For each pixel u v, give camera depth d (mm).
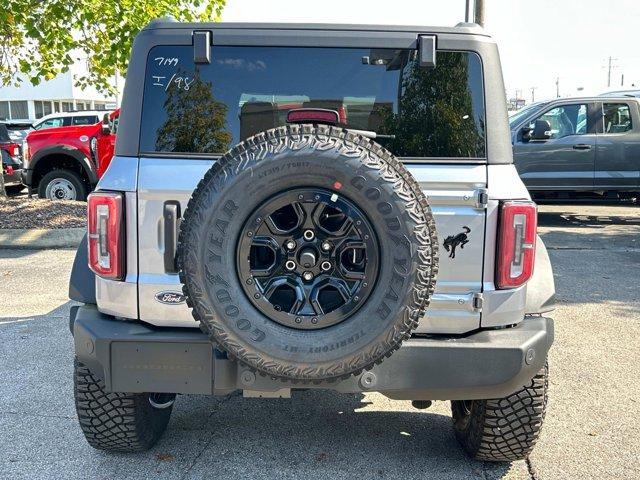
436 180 2887
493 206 2895
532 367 2916
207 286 2568
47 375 4648
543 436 3783
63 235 9555
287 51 3086
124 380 2879
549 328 3092
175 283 2922
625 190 11547
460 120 3055
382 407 4227
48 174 12469
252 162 2543
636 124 11453
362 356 2598
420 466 3441
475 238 2902
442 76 3068
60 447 3615
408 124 3102
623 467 3436
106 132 7504
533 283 3188
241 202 2547
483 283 2926
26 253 8953
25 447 3611
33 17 9586
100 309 2998
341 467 3424
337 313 2596
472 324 2943
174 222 2887
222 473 3355
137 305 2947
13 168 14344
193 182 2912
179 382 2865
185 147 3049
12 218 10188
